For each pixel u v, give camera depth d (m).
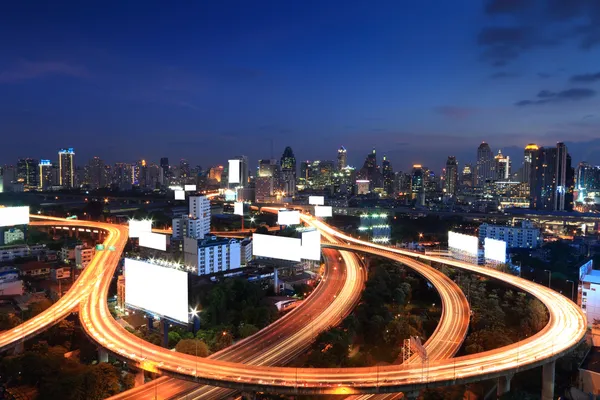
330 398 140.50
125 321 197.00
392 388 125.38
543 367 150.25
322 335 169.88
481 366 137.75
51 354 159.25
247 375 130.62
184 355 144.88
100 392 137.50
